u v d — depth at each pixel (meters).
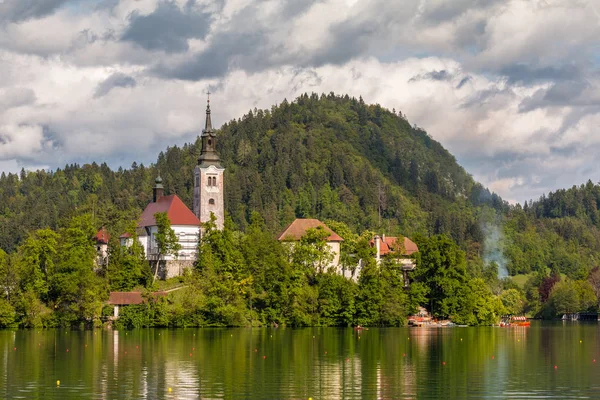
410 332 190.25
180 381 105.12
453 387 101.75
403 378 108.56
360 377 109.12
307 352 138.12
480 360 128.50
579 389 100.81
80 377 108.50
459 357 132.50
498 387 102.00
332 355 133.75
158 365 120.25
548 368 119.25
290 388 100.31
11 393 97.19
